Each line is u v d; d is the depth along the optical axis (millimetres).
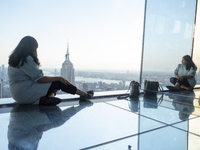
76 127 1325
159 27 2848
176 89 2482
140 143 1071
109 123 1449
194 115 1771
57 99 2014
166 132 1277
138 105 2201
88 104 2166
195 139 1157
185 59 2412
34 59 1838
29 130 1227
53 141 1055
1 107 1877
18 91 1837
